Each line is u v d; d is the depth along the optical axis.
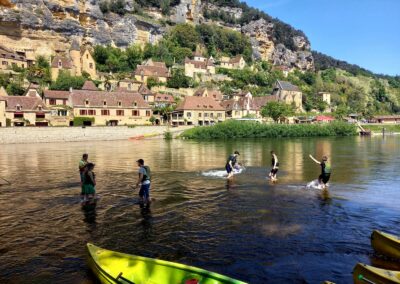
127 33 146.12
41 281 7.93
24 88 92.50
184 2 183.38
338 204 14.95
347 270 8.55
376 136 91.62
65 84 98.88
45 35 121.38
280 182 20.39
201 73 142.00
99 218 12.90
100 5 143.00
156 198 16.19
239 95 126.38
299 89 146.38
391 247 9.06
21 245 10.20
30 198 16.27
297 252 9.62
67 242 10.42
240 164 28.39
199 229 11.59
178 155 38.09
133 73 125.25
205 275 6.66
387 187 18.86
